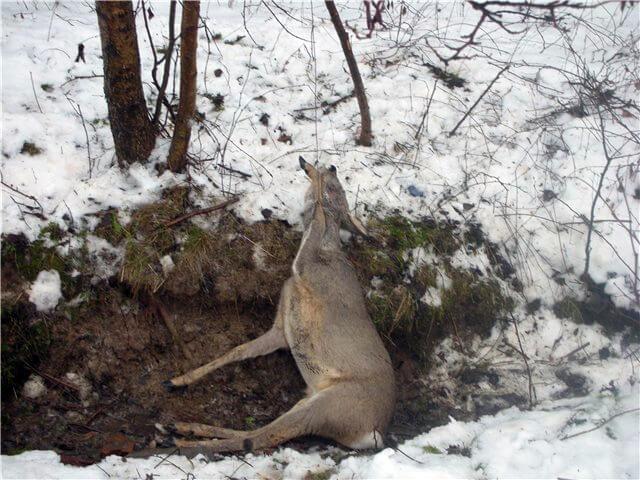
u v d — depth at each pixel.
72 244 3.16
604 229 3.81
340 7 4.70
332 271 3.23
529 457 2.87
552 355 3.62
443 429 3.07
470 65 4.32
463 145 3.95
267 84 3.98
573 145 4.03
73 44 3.82
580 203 3.86
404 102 4.05
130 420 3.06
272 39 4.22
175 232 3.27
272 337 3.22
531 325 3.65
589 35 4.68
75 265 3.14
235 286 3.30
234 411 3.22
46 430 2.95
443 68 4.32
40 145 3.35
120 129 3.30
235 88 3.89
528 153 3.95
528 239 3.77
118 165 3.37
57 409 3.02
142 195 3.30
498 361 3.56
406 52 4.36
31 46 3.72
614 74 4.34
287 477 2.79
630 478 2.78
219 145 3.49
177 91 3.75
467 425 3.13
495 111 4.11
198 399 3.20
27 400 3.00
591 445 2.92
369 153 3.79
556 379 3.56
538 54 4.51
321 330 3.15
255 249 3.35
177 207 3.32
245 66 4.02
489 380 3.53
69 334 3.10
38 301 3.06
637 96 4.24
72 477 2.61
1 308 3.00
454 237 3.64
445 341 3.55
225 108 3.78
